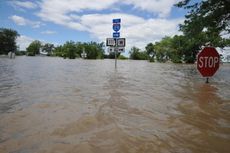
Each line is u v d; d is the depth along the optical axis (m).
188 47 53.34
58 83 9.19
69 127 3.89
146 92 7.32
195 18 18.67
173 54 58.69
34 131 3.70
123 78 11.56
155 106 5.43
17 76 11.70
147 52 80.81
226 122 4.25
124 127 3.95
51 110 4.95
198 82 10.25
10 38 98.94
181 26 20.06
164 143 3.31
